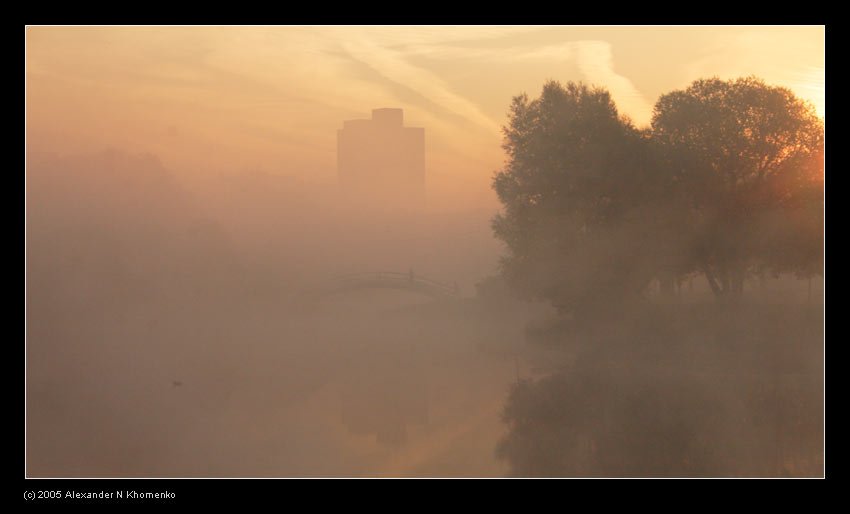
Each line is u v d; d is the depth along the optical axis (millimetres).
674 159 78938
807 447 35938
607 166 77500
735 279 80125
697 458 34344
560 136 79938
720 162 78062
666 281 85062
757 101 78062
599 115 80188
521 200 82188
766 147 77188
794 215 76688
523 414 46438
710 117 78500
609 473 32312
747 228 78062
